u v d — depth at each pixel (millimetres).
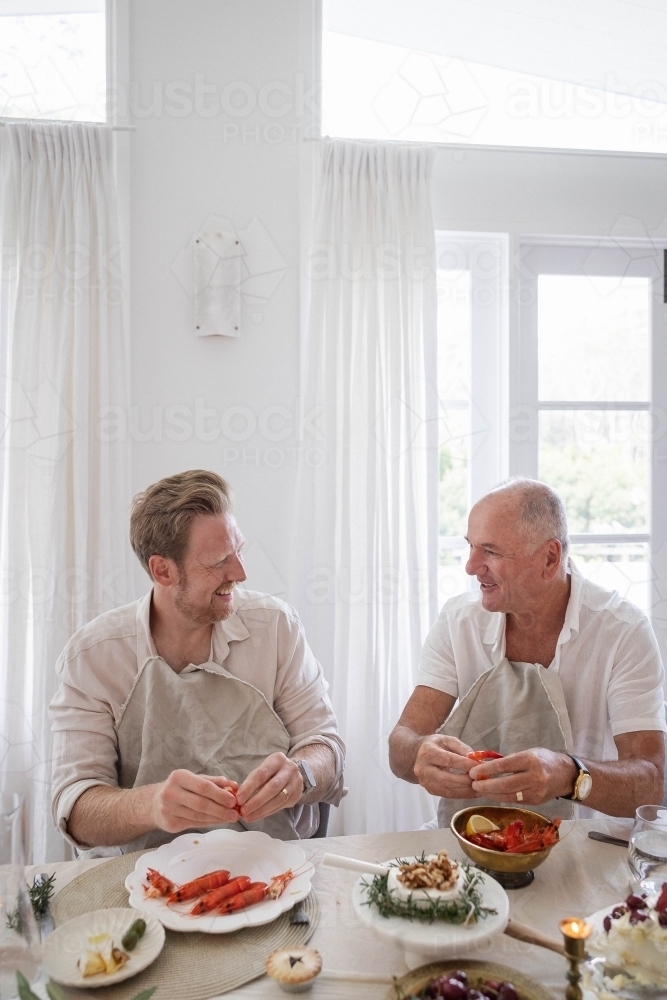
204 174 2051
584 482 2303
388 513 2088
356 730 2076
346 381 2057
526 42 2209
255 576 2100
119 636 1462
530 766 1166
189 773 1138
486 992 826
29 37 2053
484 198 2170
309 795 1380
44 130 1960
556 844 1142
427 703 1635
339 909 1028
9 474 1972
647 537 2311
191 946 942
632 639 1521
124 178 2018
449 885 936
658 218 2248
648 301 2297
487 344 2250
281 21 2061
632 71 2244
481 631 1621
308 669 1567
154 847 1308
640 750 1438
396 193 2076
